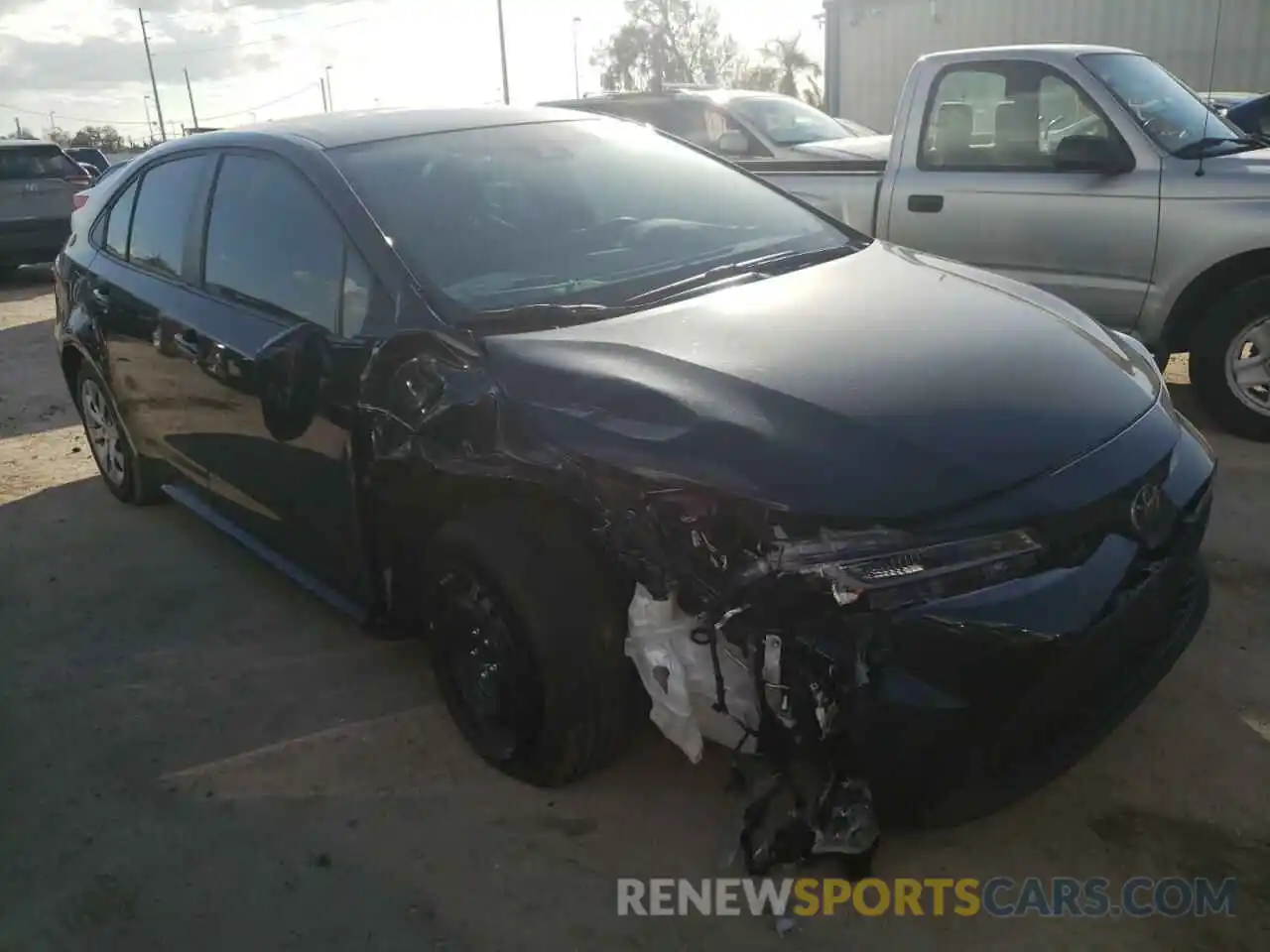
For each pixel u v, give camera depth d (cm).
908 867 264
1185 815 275
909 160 597
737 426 250
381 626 344
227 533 424
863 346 285
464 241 333
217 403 382
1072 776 291
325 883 272
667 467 246
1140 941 239
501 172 368
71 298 498
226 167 400
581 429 262
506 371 282
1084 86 534
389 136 375
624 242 356
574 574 268
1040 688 235
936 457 242
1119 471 257
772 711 235
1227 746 298
